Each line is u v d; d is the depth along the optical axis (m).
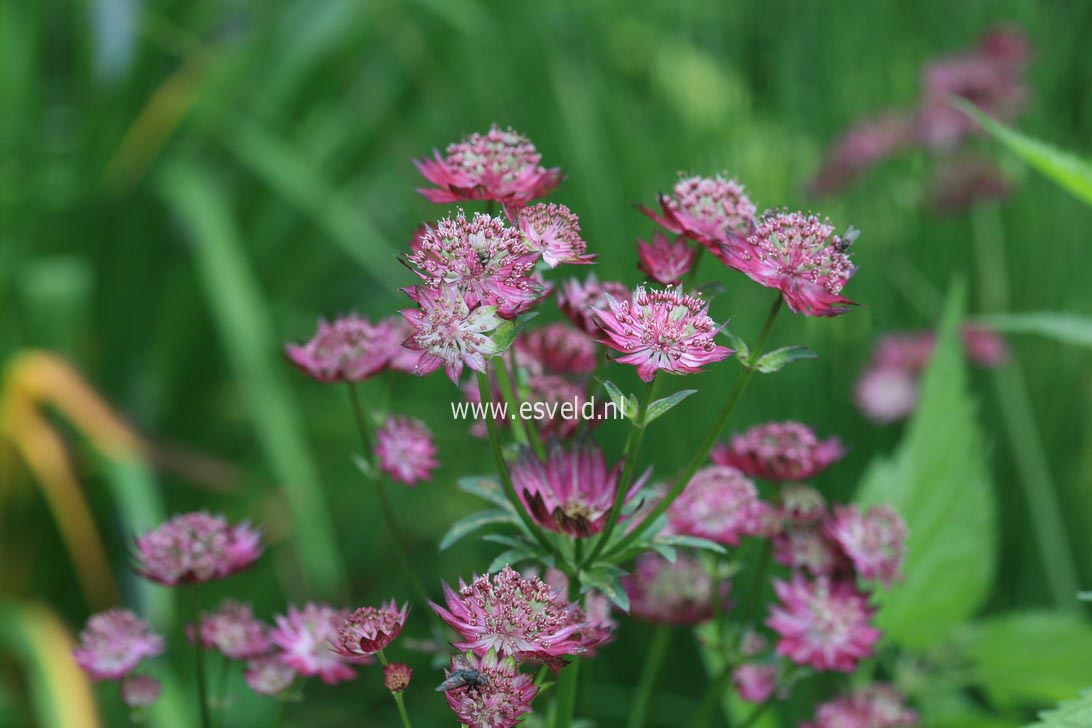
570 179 1.07
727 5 1.21
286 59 1.32
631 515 0.60
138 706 0.65
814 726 0.67
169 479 1.21
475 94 1.21
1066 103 1.23
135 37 1.32
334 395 1.28
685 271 0.62
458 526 0.60
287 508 1.18
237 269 1.15
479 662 0.56
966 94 1.02
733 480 0.66
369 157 1.36
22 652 0.96
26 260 1.22
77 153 1.26
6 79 1.25
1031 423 1.00
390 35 1.30
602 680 0.99
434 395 1.19
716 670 0.71
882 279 1.11
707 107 1.14
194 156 1.32
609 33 1.21
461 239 0.57
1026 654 0.74
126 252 1.27
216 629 0.65
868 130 1.06
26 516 1.11
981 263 1.04
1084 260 1.11
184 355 1.28
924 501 0.73
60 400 1.04
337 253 1.41
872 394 1.01
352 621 0.58
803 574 0.67
